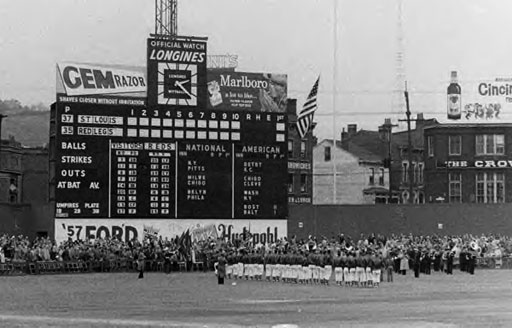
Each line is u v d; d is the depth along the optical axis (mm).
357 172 104375
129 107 61250
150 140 61594
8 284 48688
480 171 98812
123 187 61031
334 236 75312
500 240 70562
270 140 64125
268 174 63938
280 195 64188
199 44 62938
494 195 98375
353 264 48094
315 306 35031
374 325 28141
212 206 62656
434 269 63219
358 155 104500
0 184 96750
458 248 63812
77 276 56656
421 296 40125
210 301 37500
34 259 59438
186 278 54938
